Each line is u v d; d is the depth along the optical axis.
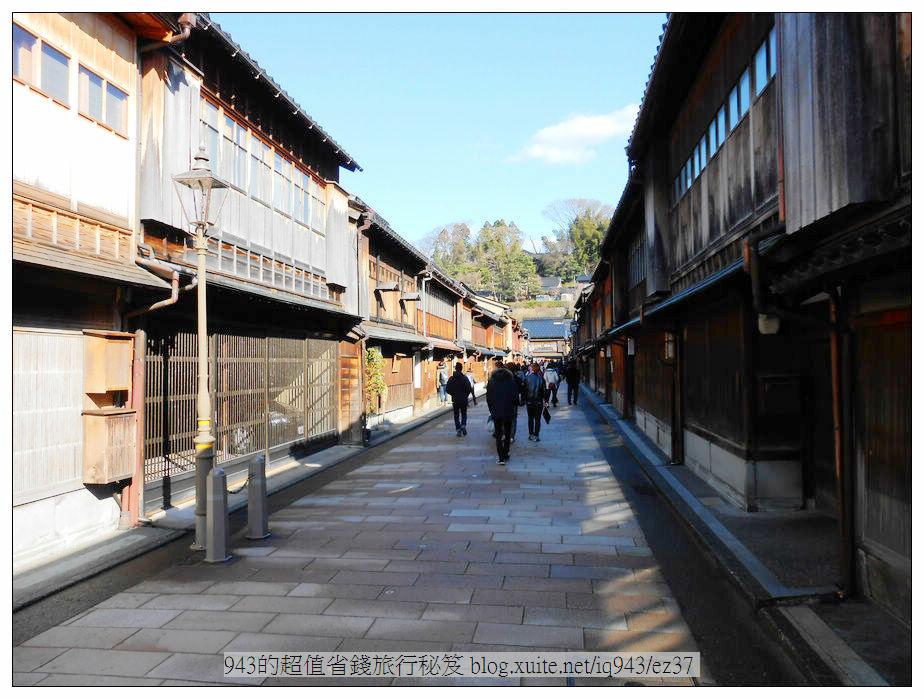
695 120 9.16
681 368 10.77
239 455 9.72
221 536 5.77
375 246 18.30
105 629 4.28
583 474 10.30
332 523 7.20
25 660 3.84
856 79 3.63
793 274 4.55
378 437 15.74
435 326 28.22
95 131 6.48
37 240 5.65
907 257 3.51
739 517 6.74
